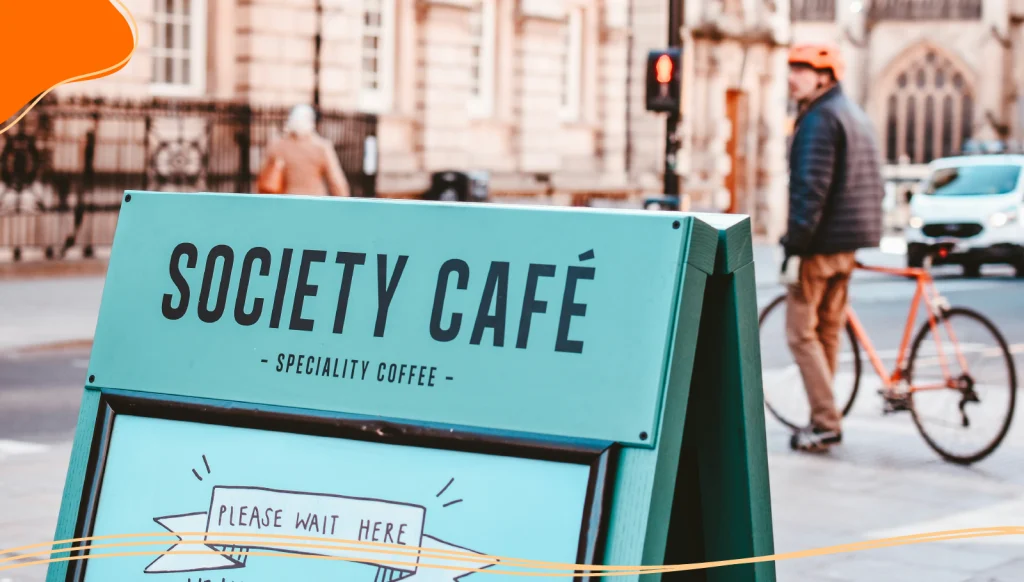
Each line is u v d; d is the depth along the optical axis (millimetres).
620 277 2383
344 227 2641
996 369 7258
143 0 19891
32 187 18359
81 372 10531
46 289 15977
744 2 38562
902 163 61438
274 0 22141
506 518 2357
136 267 2785
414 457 2467
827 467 7117
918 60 66000
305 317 2623
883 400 7770
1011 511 6137
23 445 7418
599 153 32594
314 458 2545
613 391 2338
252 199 2740
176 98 21031
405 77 25906
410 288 2547
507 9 29078
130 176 19719
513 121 29375
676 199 13164
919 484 6730
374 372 2537
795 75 7395
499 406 2416
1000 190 24078
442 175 23484
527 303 2438
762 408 2604
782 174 40469
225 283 2709
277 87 22297
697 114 36844
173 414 2672
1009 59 65312
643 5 34156
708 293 2543
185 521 2607
